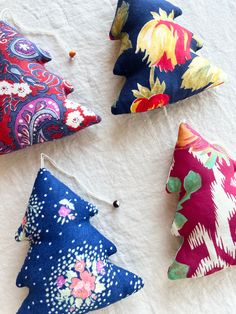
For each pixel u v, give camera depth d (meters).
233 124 0.90
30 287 0.78
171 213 0.86
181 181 0.81
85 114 0.81
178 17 0.91
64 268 0.77
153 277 0.85
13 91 0.79
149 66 0.82
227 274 0.86
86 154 0.87
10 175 0.86
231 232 0.81
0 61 0.80
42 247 0.78
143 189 0.86
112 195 0.86
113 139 0.87
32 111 0.79
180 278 0.82
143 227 0.86
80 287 0.77
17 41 0.82
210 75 0.85
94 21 0.89
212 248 0.80
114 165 0.87
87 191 0.86
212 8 0.91
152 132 0.88
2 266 0.84
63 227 0.78
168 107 0.89
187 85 0.84
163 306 0.85
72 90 0.84
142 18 0.82
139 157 0.87
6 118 0.79
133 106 0.83
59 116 0.80
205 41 0.91
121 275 0.80
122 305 0.84
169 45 0.82
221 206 0.80
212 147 0.83
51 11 0.89
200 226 0.80
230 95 0.90
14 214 0.85
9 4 0.88
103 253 0.80
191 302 0.85
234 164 0.84
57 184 0.80
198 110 0.89
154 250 0.85
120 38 0.86
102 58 0.88
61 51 0.88
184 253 0.81
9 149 0.82
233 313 0.85
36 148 0.86
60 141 0.87
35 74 0.81
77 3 0.89
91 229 0.80
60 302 0.77
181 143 0.81
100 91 0.88
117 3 0.86
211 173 0.80
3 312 0.83
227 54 0.90
